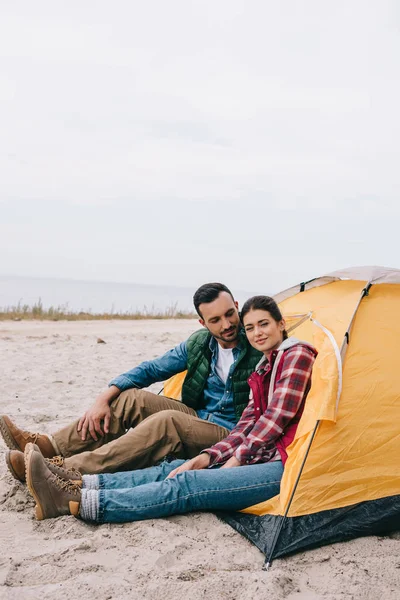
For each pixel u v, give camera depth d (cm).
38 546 311
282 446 355
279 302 481
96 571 287
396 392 352
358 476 336
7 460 375
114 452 373
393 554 310
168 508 338
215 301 398
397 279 396
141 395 413
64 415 595
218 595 268
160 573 284
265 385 373
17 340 1172
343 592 273
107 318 1983
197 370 427
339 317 386
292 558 305
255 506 339
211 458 361
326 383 347
